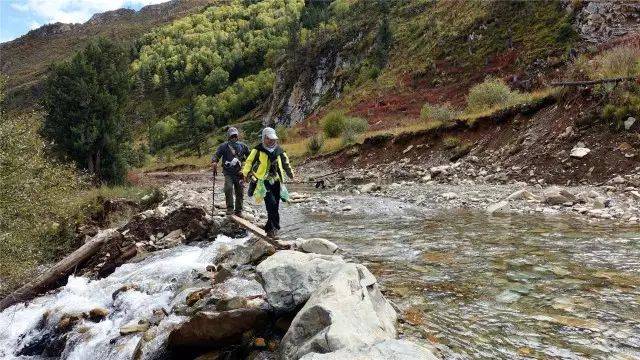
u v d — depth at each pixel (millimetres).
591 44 36688
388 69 65375
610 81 17875
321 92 86312
